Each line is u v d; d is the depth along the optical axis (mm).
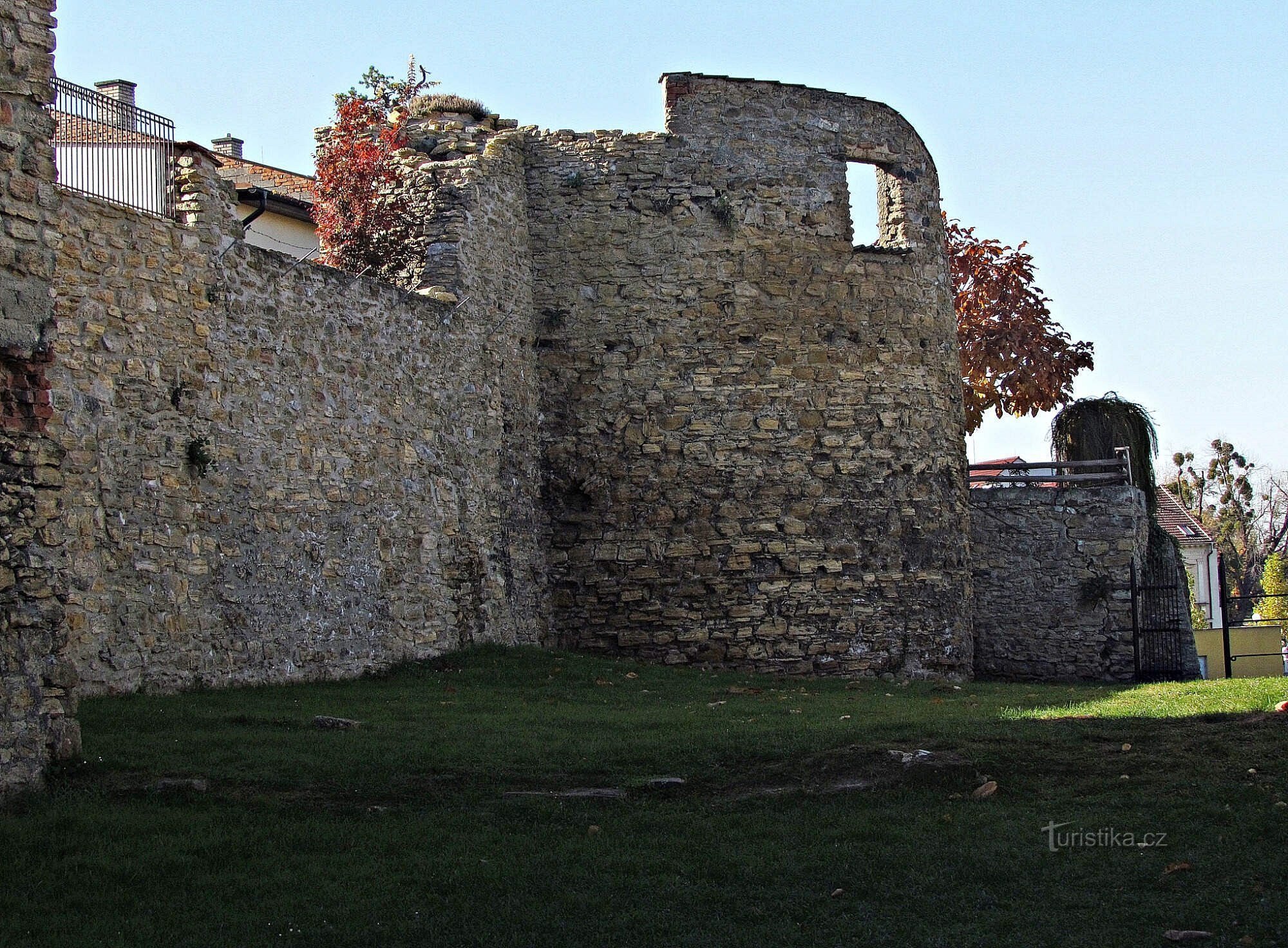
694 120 24859
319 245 26094
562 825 11047
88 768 11477
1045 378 36625
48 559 11250
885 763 12312
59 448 11414
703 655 23859
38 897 9281
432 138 23641
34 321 11180
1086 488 27766
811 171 25234
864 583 24484
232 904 9398
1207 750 12438
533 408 24188
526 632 23188
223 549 16344
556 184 24672
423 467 20516
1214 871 10039
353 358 19125
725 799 11719
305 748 12688
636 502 24141
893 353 25312
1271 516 65812
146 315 15516
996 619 27703
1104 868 10195
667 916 9461
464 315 22016
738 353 24469
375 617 19031
